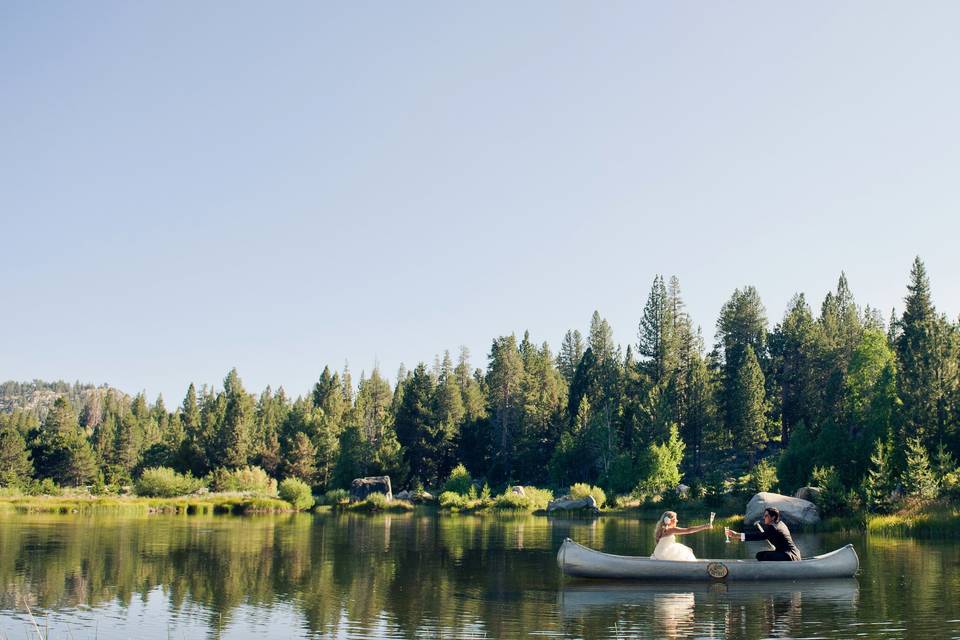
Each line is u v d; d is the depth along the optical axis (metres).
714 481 59.97
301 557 22.66
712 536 31.41
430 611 13.23
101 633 11.48
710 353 102.94
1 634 11.39
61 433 103.88
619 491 73.69
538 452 97.06
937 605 13.74
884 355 70.00
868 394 68.12
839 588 15.88
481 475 97.75
